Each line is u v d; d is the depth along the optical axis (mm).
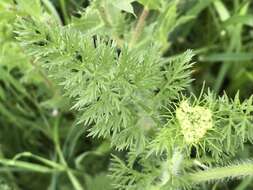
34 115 438
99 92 290
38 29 281
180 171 326
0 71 395
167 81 303
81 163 439
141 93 304
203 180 324
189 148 287
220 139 291
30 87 428
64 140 447
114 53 291
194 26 452
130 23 399
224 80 459
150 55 296
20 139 455
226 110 287
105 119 293
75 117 417
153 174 329
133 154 321
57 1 405
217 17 453
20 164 401
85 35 300
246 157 405
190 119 278
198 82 448
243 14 416
